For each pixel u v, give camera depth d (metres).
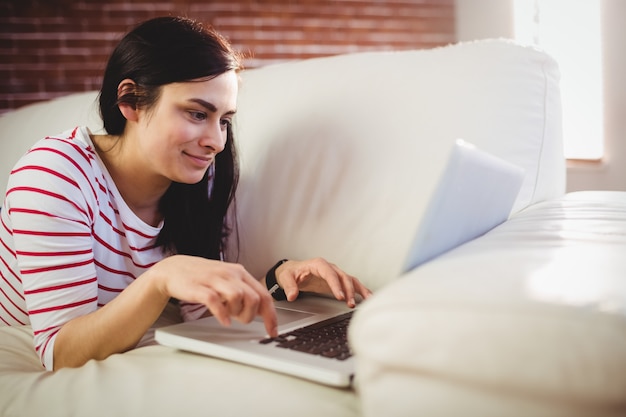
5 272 1.00
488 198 0.76
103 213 0.95
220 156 1.08
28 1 3.57
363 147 1.05
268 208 1.13
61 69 3.62
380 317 0.46
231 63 0.91
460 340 0.43
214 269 0.72
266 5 3.76
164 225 1.07
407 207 0.97
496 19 2.54
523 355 0.41
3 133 1.87
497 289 0.46
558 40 1.87
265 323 0.71
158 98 0.88
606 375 0.39
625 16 1.56
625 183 1.60
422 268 0.55
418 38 3.88
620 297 0.45
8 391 0.75
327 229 1.05
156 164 0.92
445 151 0.97
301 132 1.13
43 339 0.85
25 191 0.87
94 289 0.90
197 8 3.70
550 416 0.41
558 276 0.50
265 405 0.60
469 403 0.43
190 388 0.65
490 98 1.00
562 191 1.12
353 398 0.61
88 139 0.96
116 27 3.63
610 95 1.63
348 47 3.85
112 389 0.68
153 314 0.78
